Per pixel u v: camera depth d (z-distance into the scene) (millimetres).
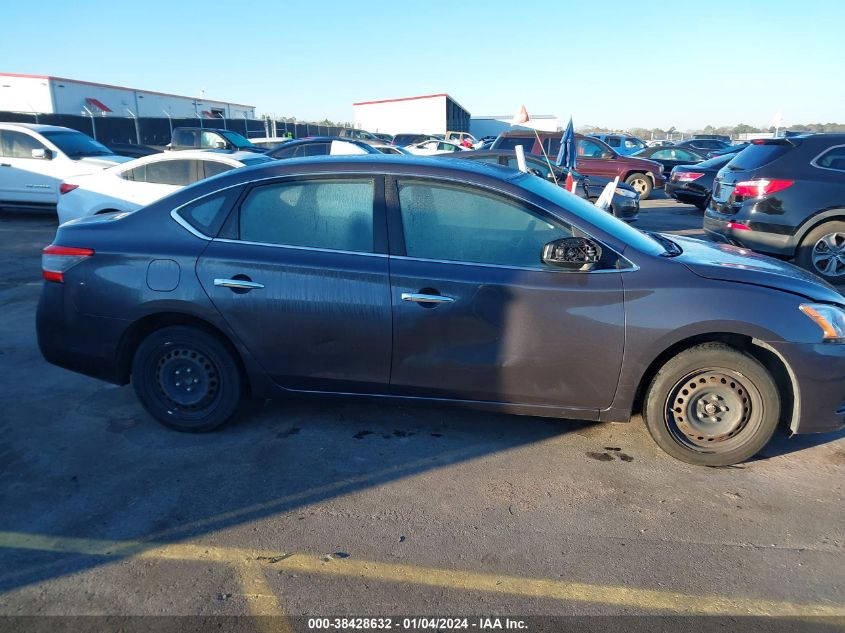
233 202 3662
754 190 7555
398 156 3877
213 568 2680
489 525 2996
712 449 3502
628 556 2781
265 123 34656
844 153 7293
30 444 3719
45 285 3807
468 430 3951
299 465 3527
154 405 3844
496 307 3385
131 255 3639
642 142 29047
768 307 3271
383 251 3518
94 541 2850
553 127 52094
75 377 4711
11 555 2752
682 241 4211
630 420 3721
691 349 3385
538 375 3439
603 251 3408
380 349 3516
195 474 3420
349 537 2896
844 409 3453
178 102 41156
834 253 7359
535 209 3484
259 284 3527
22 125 11898
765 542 2885
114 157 12359
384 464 3545
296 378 3666
